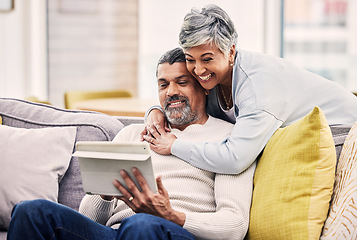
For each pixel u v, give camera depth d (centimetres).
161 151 202
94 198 198
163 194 174
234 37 199
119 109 342
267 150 191
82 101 411
